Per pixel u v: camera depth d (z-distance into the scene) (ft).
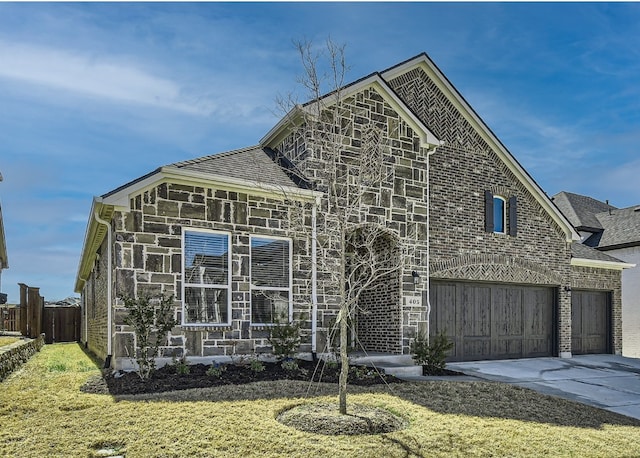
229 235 36.96
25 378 32.58
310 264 39.78
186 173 34.99
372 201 42.88
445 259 48.44
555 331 56.29
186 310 35.06
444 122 50.83
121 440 19.76
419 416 24.98
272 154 46.57
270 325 37.76
